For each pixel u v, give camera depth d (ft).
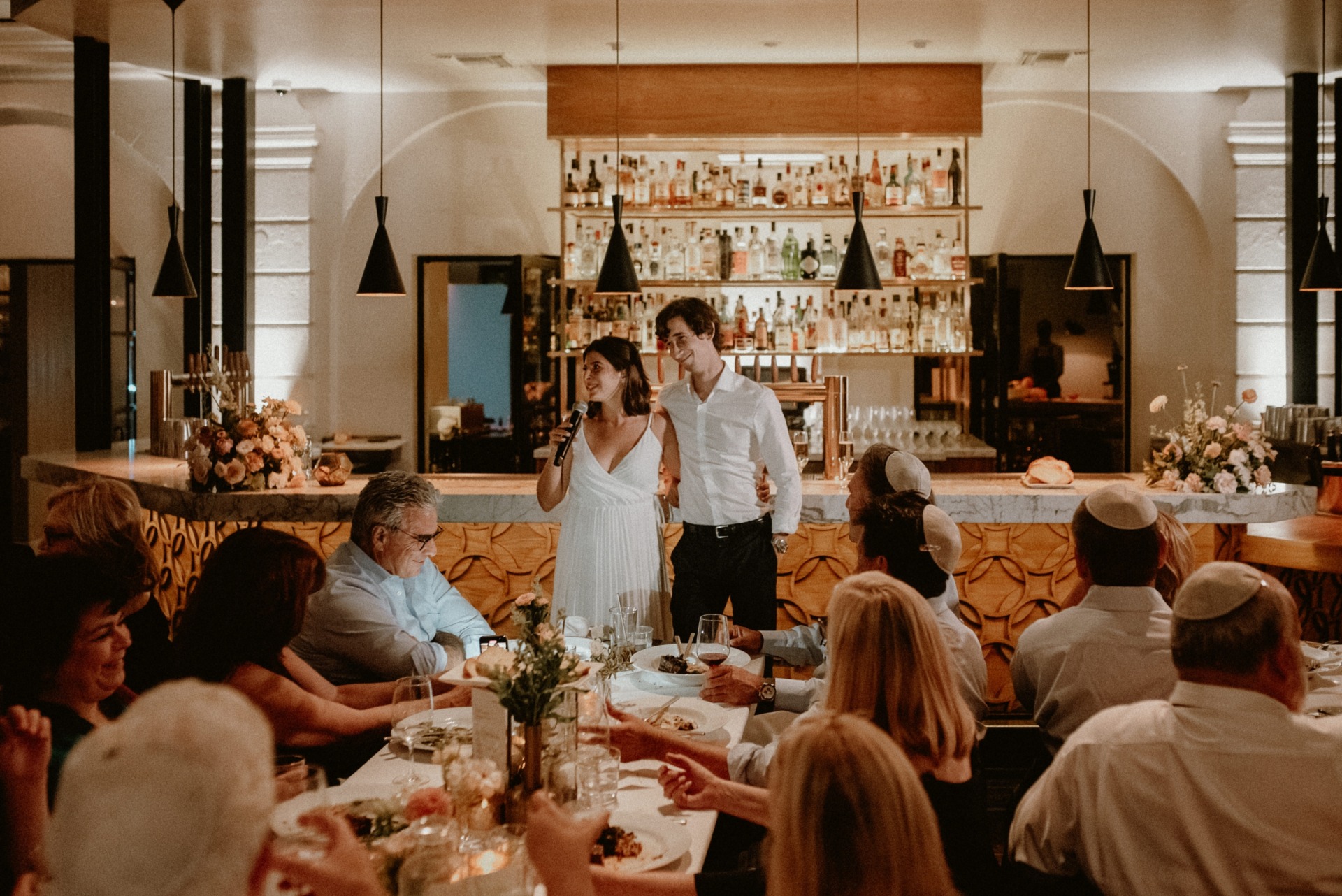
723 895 5.48
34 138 27.02
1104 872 5.95
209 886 2.82
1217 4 18.43
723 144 23.25
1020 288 25.91
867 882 3.62
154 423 20.85
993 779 13.73
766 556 13.32
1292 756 5.57
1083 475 17.95
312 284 26.21
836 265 23.44
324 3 18.54
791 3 18.52
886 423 23.88
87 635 6.44
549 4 18.63
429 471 26.76
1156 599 8.01
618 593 12.41
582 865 4.78
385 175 26.13
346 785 6.89
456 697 8.72
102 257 21.18
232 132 23.71
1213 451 15.55
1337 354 24.34
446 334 26.63
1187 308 25.67
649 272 23.24
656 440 12.59
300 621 8.22
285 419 16.51
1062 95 25.36
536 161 26.05
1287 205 22.95
